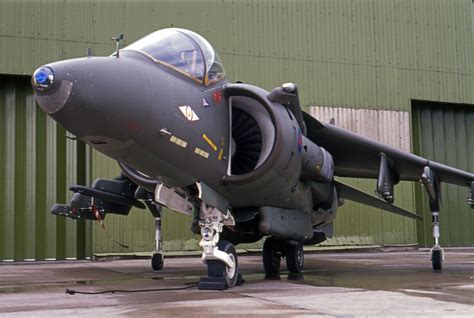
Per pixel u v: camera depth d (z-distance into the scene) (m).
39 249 15.84
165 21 17.09
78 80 5.36
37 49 15.84
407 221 19.00
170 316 4.73
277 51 18.30
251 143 7.74
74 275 9.67
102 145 5.93
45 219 15.99
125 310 5.12
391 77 19.69
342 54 19.09
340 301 5.71
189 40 7.12
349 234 18.25
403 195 18.94
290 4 18.61
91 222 15.72
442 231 20.41
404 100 19.80
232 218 7.48
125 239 15.84
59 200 16.17
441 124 21.17
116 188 10.19
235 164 7.82
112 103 5.52
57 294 6.59
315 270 10.41
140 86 5.84
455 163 21.22
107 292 6.67
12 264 13.95
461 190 20.83
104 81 5.51
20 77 16.03
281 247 9.26
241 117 7.78
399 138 19.56
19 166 15.96
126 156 6.18
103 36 16.44
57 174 16.23
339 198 11.15
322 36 18.91
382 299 5.87
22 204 15.87
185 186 7.01
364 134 19.09
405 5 20.19
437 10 20.67
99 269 11.25
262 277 8.88
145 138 5.97
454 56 20.77
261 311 5.00
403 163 10.02
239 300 5.81
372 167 10.72
